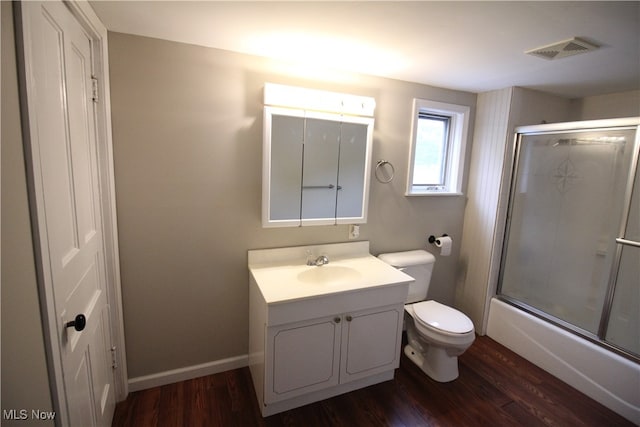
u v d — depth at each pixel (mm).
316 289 1642
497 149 2383
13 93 671
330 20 1323
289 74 1855
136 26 1426
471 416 1739
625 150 1876
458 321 1990
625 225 1857
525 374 2111
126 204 1623
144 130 1599
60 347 891
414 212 2457
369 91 2107
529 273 2482
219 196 1812
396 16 1271
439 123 2551
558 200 2275
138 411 1674
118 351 1668
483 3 1143
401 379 2027
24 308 708
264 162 1812
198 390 1839
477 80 2141
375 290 1759
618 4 1119
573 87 2258
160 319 1803
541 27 1328
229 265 1910
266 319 1528
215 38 1546
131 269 1691
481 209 2537
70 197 1067
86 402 1186
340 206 2129
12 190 663
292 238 2051
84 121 1272
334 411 1739
